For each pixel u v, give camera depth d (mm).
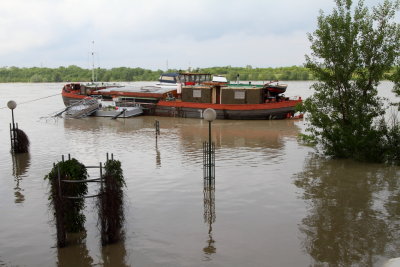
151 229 13984
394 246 12375
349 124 24984
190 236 13359
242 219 14875
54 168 13125
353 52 24016
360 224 14203
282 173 21578
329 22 24531
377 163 23750
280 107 46781
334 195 17609
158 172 22000
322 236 13219
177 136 35781
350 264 11305
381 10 23891
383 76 24203
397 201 16656
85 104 54531
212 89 49438
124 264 11484
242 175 21172
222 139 33906
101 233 12719
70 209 13266
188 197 17516
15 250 12523
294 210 15758
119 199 13078
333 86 25141
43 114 55281
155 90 56500
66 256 12047
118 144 31484
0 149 29250
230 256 11891
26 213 15766
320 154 26719
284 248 12375
